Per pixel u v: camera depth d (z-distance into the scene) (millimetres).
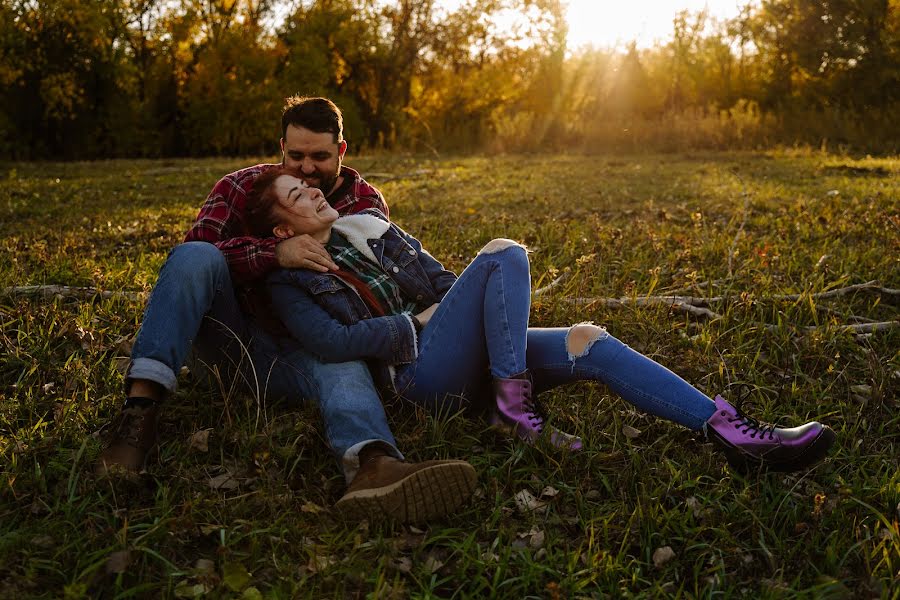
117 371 2994
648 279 4555
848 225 5902
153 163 16938
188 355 2766
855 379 3262
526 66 26734
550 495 2414
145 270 4508
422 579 2027
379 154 20703
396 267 2715
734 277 4449
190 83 25266
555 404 2951
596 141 21031
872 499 2387
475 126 23062
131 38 25328
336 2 25469
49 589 1885
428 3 25594
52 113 23516
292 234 2607
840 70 20484
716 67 24625
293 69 24812
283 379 2598
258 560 2047
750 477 2482
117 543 1996
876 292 4242
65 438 2508
